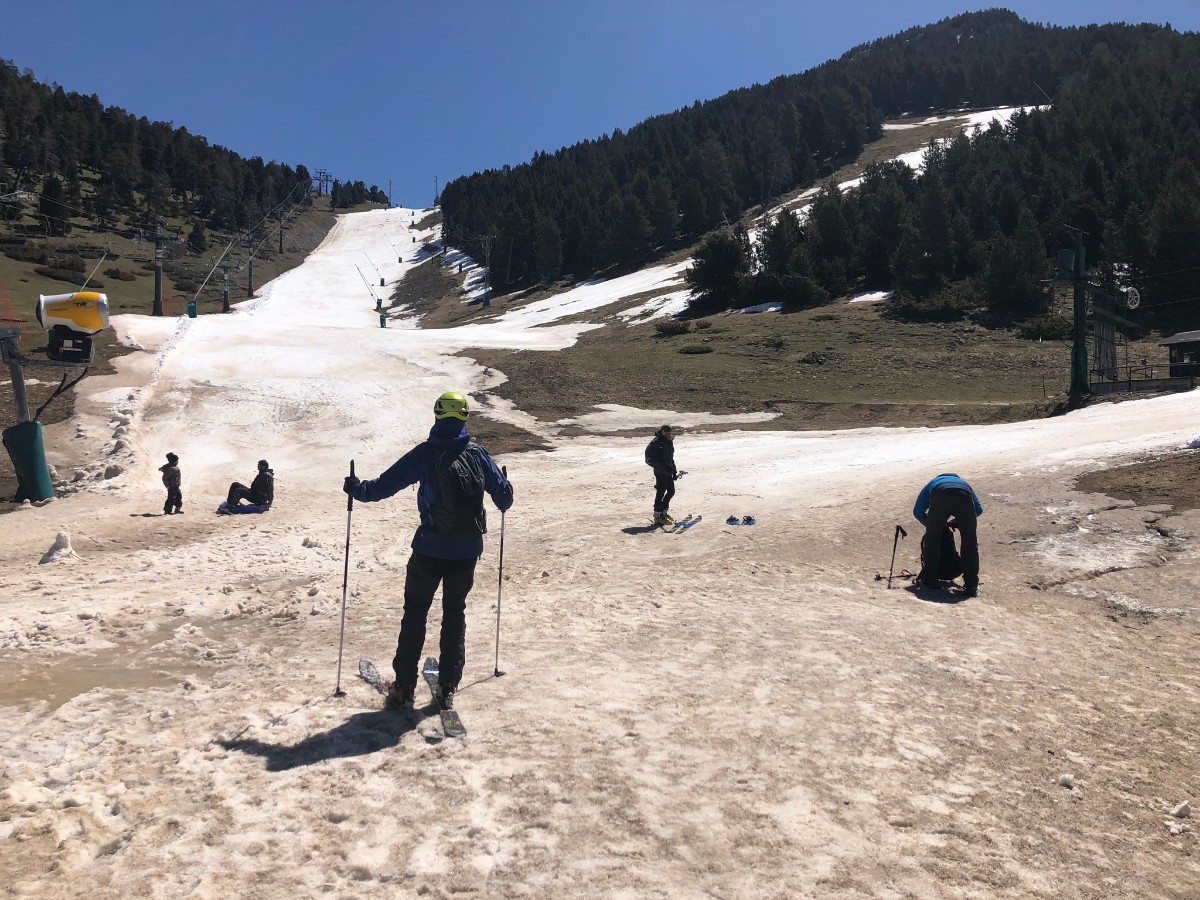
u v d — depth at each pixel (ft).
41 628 23.97
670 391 121.80
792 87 588.50
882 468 60.23
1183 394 93.81
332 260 452.76
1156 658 22.13
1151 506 38.09
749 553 37.37
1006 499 43.29
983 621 25.79
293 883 9.70
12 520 58.70
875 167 271.90
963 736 15.46
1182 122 272.72
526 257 361.10
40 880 9.68
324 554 41.24
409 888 9.64
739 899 9.55
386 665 19.52
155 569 37.11
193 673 19.54
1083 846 11.48
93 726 15.43
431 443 15.28
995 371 129.39
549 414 110.73
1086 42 572.92
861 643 22.00
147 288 294.25
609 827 11.10
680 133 495.82
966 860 10.82
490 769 12.86
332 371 125.70
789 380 126.52
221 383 115.75
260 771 12.84
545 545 41.65
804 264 204.33
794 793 12.40
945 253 191.93
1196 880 10.75
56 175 410.72
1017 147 281.95
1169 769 14.52
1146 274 165.78
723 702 16.48
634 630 23.03
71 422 93.76
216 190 511.40
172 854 10.29
